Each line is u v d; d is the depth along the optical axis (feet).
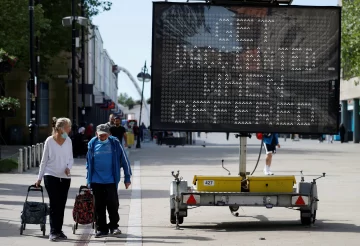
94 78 457.68
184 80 79.30
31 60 184.75
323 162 201.46
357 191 119.03
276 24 80.02
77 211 75.61
